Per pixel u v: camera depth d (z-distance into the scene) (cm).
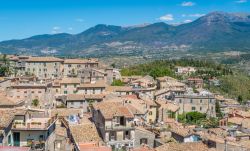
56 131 9556
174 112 16288
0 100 10425
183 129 11244
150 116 15300
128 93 19538
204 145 9400
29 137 7281
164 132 10875
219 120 16350
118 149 9625
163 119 15288
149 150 8950
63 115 11994
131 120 10131
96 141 9388
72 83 19175
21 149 5934
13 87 17062
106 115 9894
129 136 10038
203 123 16150
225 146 9288
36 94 17300
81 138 9406
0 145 6525
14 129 7200
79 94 17788
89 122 10975
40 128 7312
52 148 8200
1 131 6581
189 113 17675
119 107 10488
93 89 18812
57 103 17562
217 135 11006
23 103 11800
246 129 13250
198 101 18575
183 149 9044
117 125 9981
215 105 19250
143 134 10188
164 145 9294
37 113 9338
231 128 13025
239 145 9512
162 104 16188
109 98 15900
